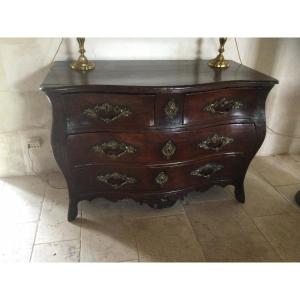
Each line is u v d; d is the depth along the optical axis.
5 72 1.55
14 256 1.28
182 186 1.43
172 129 1.24
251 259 1.31
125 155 1.29
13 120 1.68
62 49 1.56
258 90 1.28
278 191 1.78
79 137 1.22
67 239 1.38
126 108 1.18
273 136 2.12
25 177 1.82
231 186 1.83
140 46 1.62
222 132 1.33
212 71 1.40
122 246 1.35
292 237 1.44
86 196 1.42
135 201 1.50
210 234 1.45
